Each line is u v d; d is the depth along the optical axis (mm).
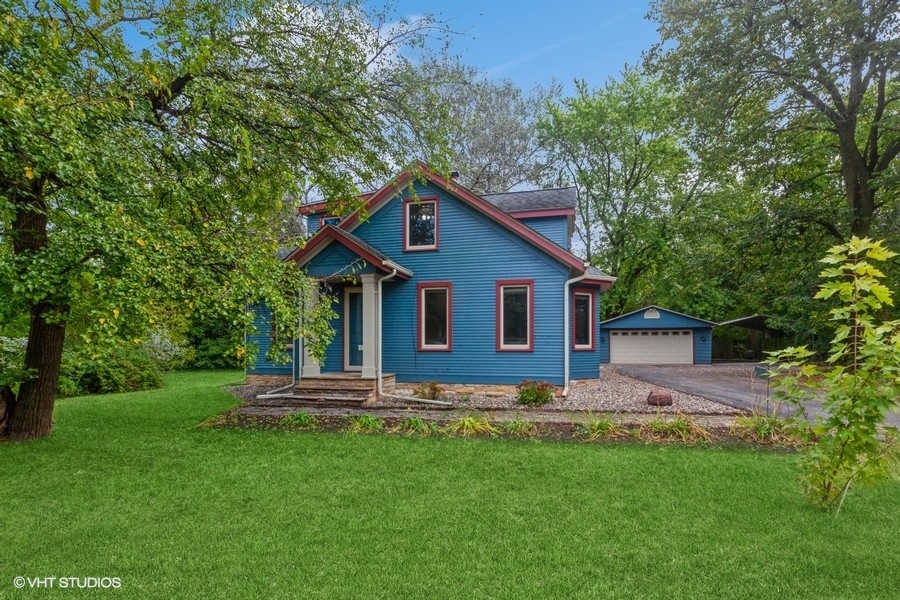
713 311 28016
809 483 4402
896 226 13727
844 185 15656
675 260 22328
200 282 5988
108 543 3801
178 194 6555
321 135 8320
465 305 12477
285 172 7586
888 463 3775
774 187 16703
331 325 13156
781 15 12227
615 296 26859
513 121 27562
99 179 5285
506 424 8203
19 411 7516
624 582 3195
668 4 14328
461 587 3141
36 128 4488
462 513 4398
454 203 12594
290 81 7926
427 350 12664
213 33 6969
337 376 11570
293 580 3234
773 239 15211
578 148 26656
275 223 8867
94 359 5125
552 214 13328
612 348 25250
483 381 12273
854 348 3875
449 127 9133
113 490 5082
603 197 26625
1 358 7773
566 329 11688
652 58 15328
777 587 3133
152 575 3307
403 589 3117
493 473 5613
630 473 5562
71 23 5312
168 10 6461
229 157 7883
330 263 11891
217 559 3531
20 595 3051
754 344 27656
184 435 7824
